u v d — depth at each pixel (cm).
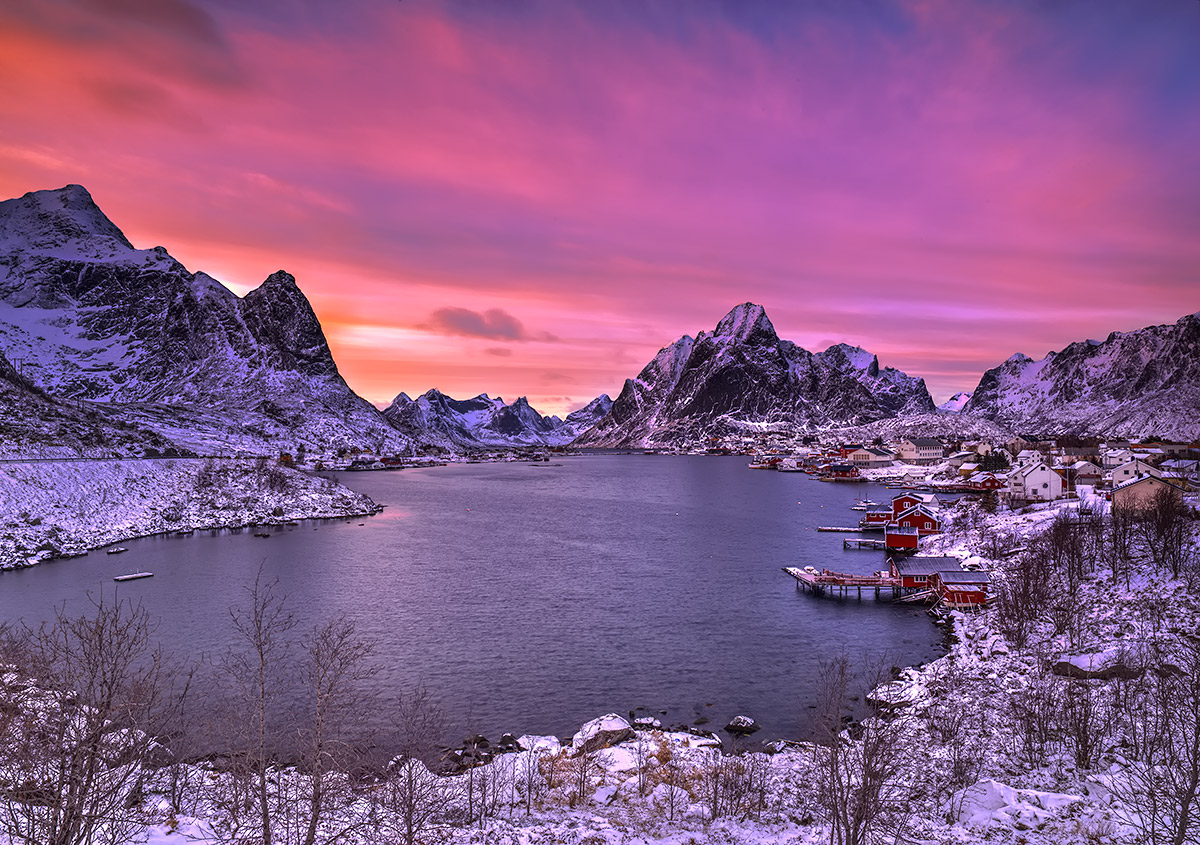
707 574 9494
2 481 11719
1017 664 5266
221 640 6275
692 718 4916
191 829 2611
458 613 7462
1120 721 3881
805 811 3247
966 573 8025
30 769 2166
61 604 7538
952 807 3100
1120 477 12938
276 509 14675
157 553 10688
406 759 3309
